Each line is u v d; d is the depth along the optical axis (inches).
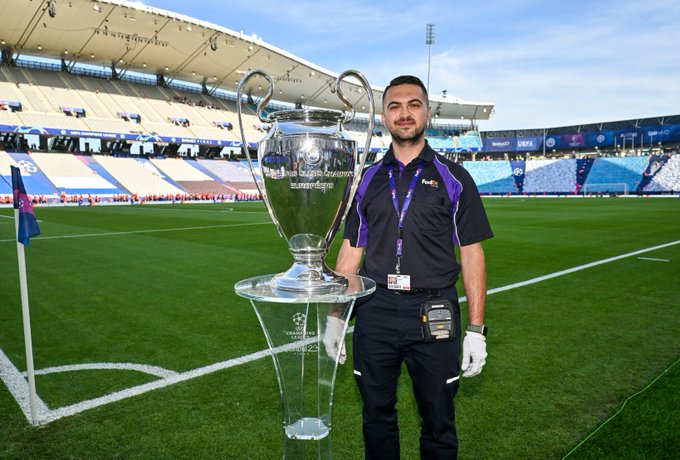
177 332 181.8
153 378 138.1
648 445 97.3
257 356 154.6
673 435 100.9
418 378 74.5
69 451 101.0
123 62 1571.1
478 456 96.8
